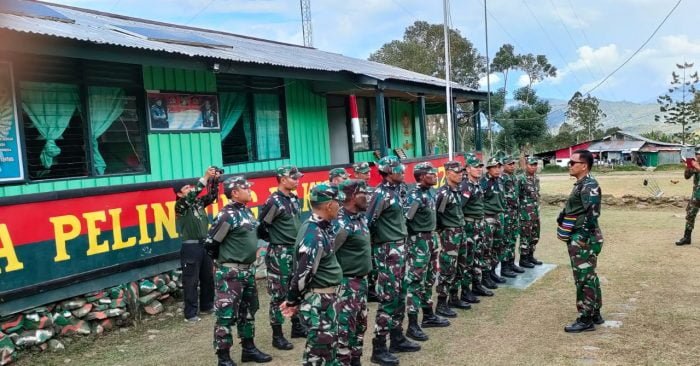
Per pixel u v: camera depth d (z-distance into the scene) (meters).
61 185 6.71
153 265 6.84
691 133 62.47
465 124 20.44
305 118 11.30
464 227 6.78
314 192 4.08
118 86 7.51
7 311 5.28
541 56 55.22
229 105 9.50
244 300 5.22
